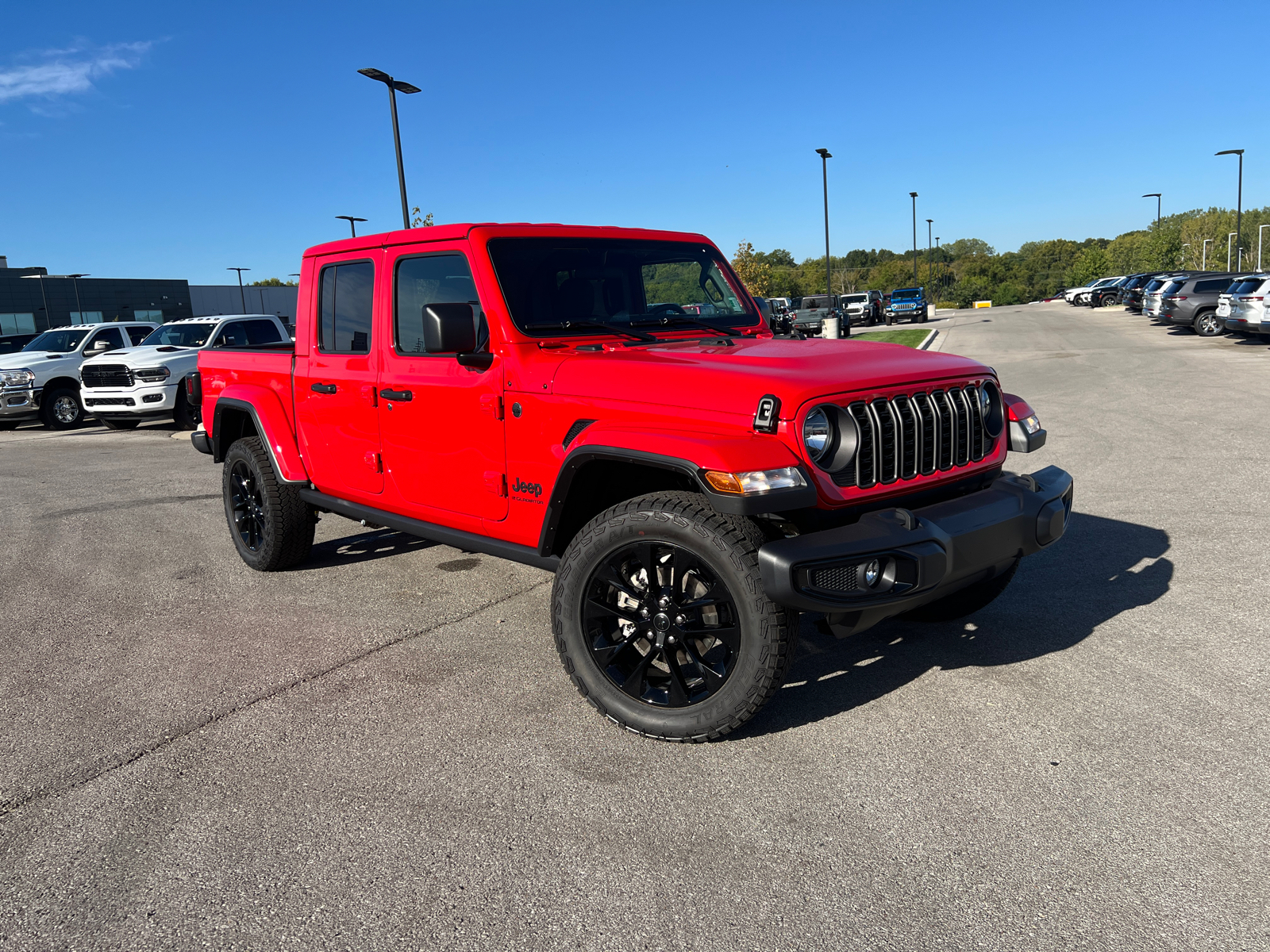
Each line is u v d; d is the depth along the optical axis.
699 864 2.43
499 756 3.07
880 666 3.71
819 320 31.33
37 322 66.81
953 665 3.67
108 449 12.47
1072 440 8.70
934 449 3.20
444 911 2.27
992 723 3.16
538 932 2.18
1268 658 3.57
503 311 3.57
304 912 2.28
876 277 122.50
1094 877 2.30
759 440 2.81
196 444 6.14
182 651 4.18
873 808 2.67
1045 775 2.80
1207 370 14.25
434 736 3.24
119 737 3.30
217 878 2.43
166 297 73.00
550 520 3.38
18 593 5.25
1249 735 2.98
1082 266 125.69
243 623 4.57
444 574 5.36
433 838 2.59
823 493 2.90
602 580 3.19
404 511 4.27
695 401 2.99
